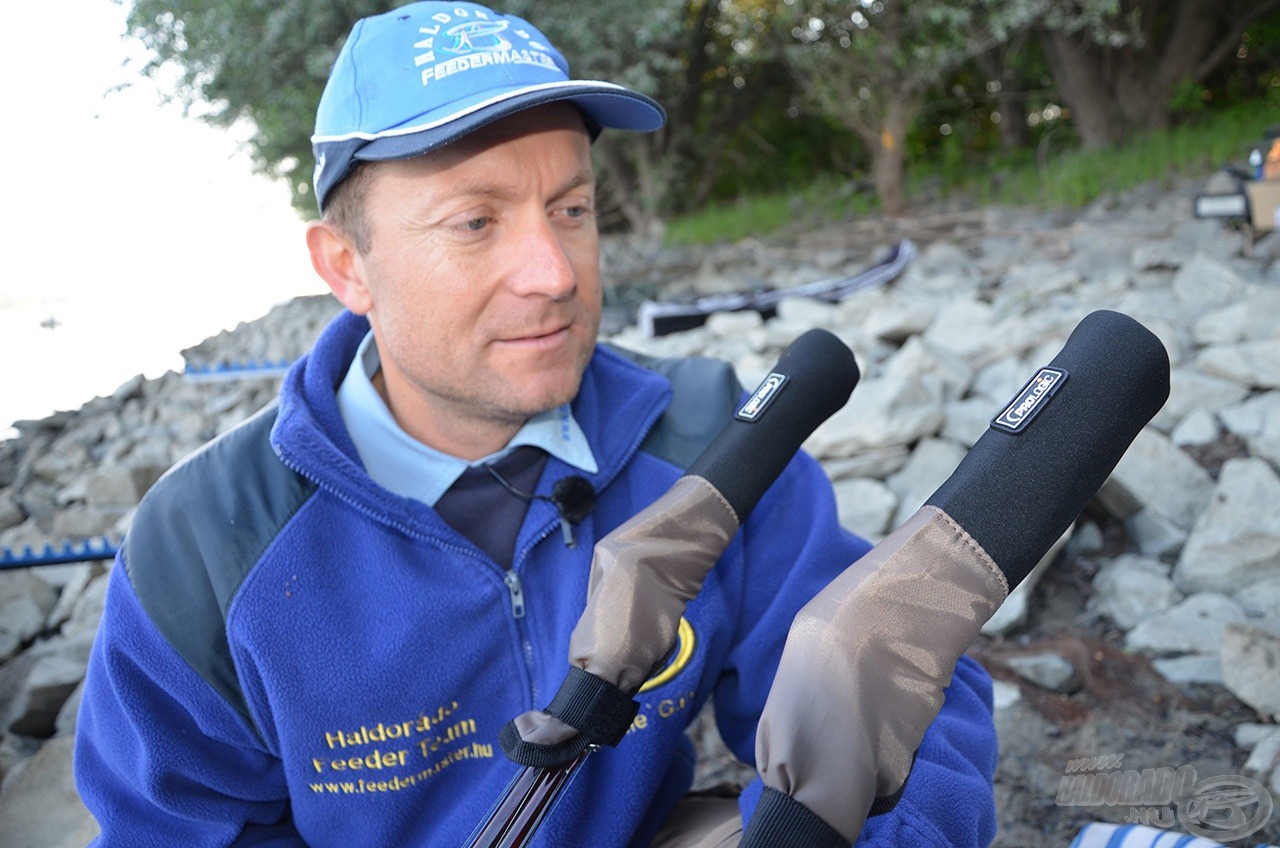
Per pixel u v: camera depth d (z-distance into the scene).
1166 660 2.39
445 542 1.17
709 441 1.32
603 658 0.89
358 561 1.16
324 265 1.21
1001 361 4.19
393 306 1.12
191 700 1.13
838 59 9.04
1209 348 3.85
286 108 7.10
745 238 9.17
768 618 1.25
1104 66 10.21
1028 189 8.81
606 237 11.54
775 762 0.72
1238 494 2.74
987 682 1.27
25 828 2.15
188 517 1.15
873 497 3.08
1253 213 5.14
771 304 5.88
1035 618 2.67
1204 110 10.48
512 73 1.06
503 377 1.12
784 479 1.34
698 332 5.68
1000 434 0.77
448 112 1.03
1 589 3.45
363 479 1.14
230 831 1.17
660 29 7.41
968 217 8.06
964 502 0.76
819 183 11.31
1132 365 0.77
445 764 1.19
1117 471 2.93
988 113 12.67
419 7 1.11
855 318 5.46
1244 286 4.45
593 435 1.27
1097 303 4.91
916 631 0.73
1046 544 0.76
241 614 1.11
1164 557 2.80
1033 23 9.34
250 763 1.18
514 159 1.06
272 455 1.19
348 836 1.19
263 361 6.44
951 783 1.03
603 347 1.39
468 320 1.09
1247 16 10.09
